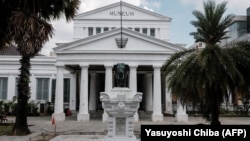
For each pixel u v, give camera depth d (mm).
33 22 17391
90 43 32844
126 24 45094
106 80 32250
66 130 22969
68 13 20234
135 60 32469
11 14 17656
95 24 44844
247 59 14992
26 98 20078
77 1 20219
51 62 44188
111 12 45125
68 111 38688
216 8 16625
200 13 16719
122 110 12273
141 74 43250
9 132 20047
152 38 32656
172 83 15656
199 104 15945
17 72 43406
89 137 18672
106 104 12453
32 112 39750
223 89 14453
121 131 12562
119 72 14023
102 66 35625
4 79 43562
